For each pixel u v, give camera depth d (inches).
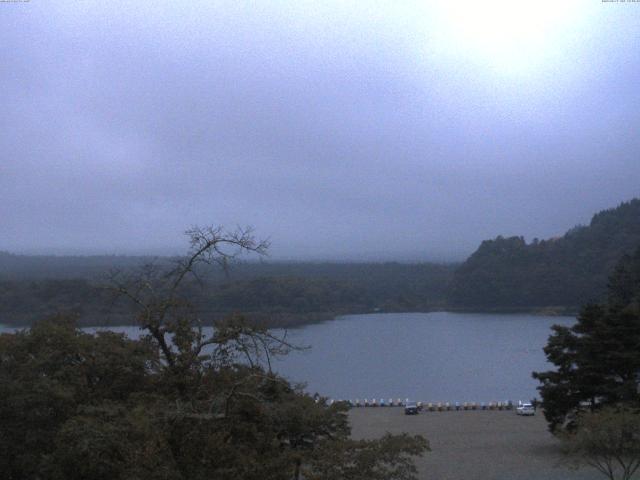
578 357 1611.7
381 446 653.9
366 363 3698.3
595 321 1620.3
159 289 713.6
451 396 2967.5
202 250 687.1
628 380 1582.2
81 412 768.3
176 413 609.0
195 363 718.5
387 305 6166.3
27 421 788.0
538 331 4542.3
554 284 5329.7
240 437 654.5
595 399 1743.4
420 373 3467.0
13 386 784.9
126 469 583.8
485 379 3329.2
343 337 4431.6
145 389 779.4
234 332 703.1
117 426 623.5
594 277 4992.6
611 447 1122.0
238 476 601.0
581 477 1341.0
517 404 2704.2
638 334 1599.4
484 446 1734.7
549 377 1642.5
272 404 719.7
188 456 614.2
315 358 3752.5
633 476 1275.8
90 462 631.2
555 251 5723.4
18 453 775.7
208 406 655.8
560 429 1348.4
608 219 5625.0
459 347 4158.5
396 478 676.1
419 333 4734.3
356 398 2903.5
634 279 2871.6
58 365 848.9
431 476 1400.1
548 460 1530.5
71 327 932.6
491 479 1360.7
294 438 748.6
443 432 1984.5
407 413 2447.1
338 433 787.4
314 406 768.3
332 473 636.1
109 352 848.3
